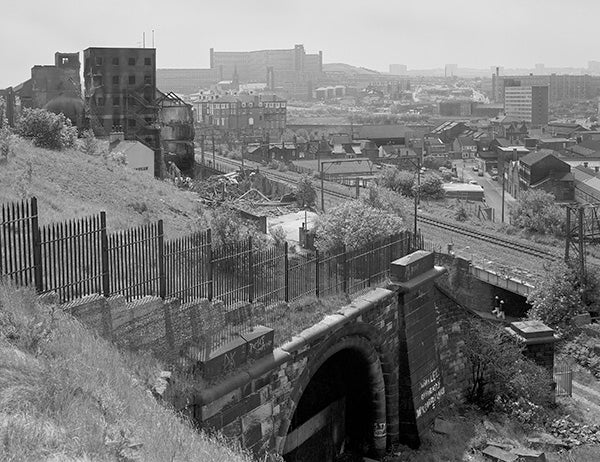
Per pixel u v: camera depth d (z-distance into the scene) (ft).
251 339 65.26
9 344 45.65
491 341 102.89
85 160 161.99
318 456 87.20
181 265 66.95
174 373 58.65
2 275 53.88
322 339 75.56
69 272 63.52
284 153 562.25
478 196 374.43
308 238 124.06
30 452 35.27
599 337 139.03
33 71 324.39
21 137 162.40
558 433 98.32
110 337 56.65
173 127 336.90
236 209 150.71
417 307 93.81
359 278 88.53
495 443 90.02
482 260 176.45
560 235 234.79
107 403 44.55
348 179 397.60
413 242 111.14
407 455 88.33
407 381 90.94
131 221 118.83
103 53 322.75
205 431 59.36
